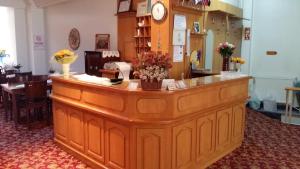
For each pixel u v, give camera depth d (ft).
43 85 17.20
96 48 24.68
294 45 23.63
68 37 28.17
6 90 17.80
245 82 14.28
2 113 20.68
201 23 18.57
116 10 22.50
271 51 24.67
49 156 12.74
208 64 20.58
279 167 11.93
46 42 31.09
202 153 11.44
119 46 22.35
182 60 16.72
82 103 11.66
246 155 13.23
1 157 12.60
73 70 27.61
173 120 9.34
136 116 9.34
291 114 20.08
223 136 12.87
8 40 30.58
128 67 11.79
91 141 11.49
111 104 10.13
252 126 18.30
